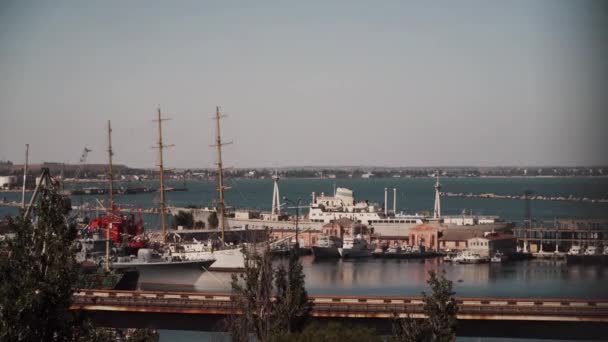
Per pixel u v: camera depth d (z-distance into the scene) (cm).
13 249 8538
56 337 8494
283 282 13712
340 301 15300
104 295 16112
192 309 15638
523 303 14800
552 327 14525
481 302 14900
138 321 15938
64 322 8481
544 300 14788
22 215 8812
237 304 13850
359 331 12169
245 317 13512
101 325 15938
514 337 14688
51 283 8381
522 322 14588
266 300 13488
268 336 12862
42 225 8694
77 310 8906
